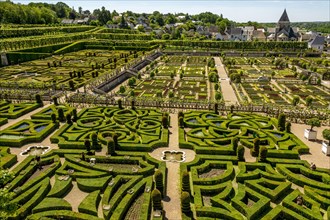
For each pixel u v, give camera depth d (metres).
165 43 188.75
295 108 64.31
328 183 37.12
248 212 31.02
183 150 46.88
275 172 39.12
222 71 117.69
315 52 161.38
